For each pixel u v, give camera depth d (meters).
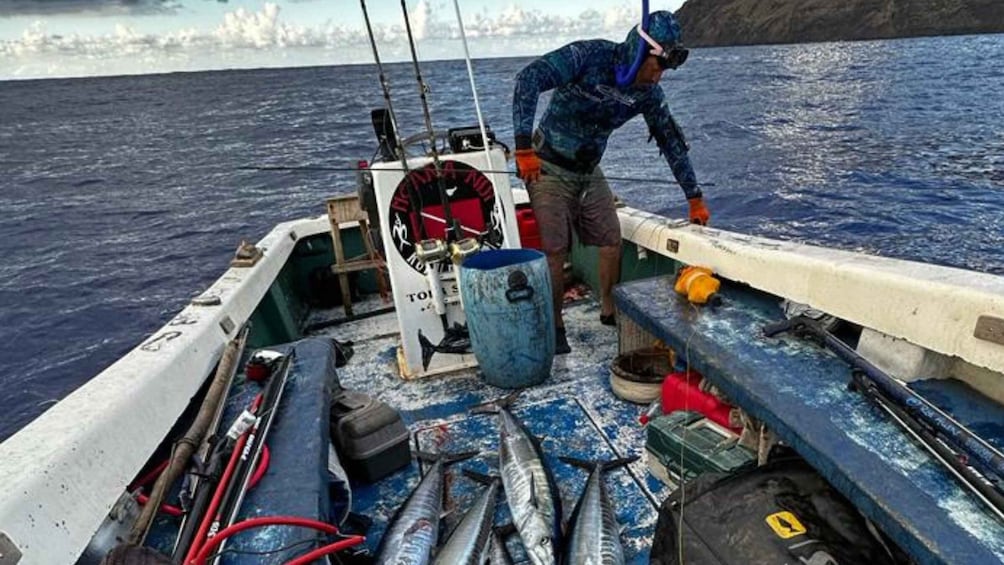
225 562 1.38
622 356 3.00
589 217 3.39
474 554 1.87
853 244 9.88
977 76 42.25
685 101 37.38
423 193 3.11
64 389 8.83
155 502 1.51
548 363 2.97
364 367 3.44
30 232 17.97
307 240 4.74
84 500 1.42
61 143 46.62
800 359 1.95
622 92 2.92
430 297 3.16
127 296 12.11
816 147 19.61
